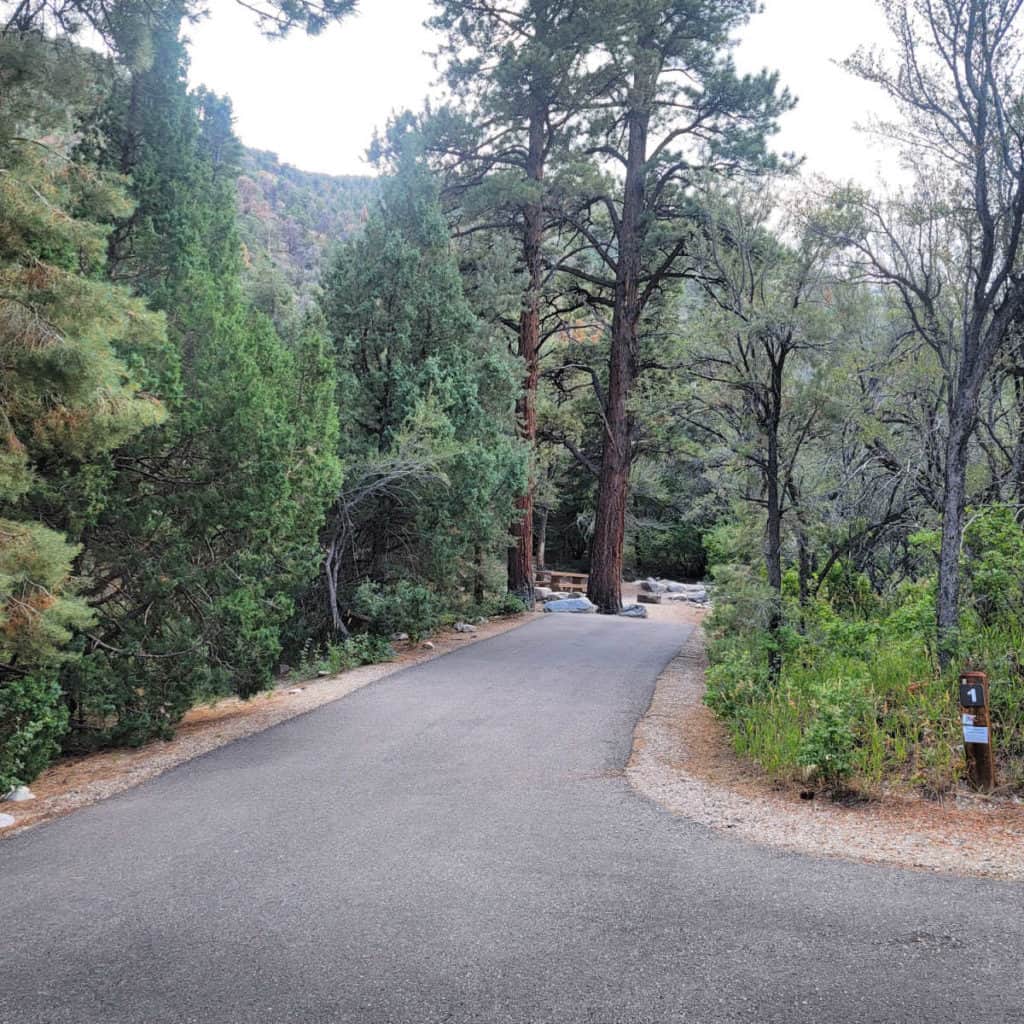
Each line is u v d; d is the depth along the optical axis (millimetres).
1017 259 9555
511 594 26531
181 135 12078
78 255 9383
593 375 31547
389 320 18781
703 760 8609
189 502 10906
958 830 6090
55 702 8828
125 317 7852
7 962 4215
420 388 18234
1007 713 8109
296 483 12445
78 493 9547
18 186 7207
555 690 12711
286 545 12344
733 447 13000
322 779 8008
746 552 14898
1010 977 3750
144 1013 3645
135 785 8172
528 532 27594
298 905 4879
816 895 4840
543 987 3787
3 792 8000
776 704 9633
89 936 4516
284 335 19047
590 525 45156
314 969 4031
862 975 3814
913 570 14820
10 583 7297
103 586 10945
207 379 11117
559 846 5875
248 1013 3617
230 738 10031
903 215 10461
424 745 9312
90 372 7164
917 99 9609
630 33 23203
